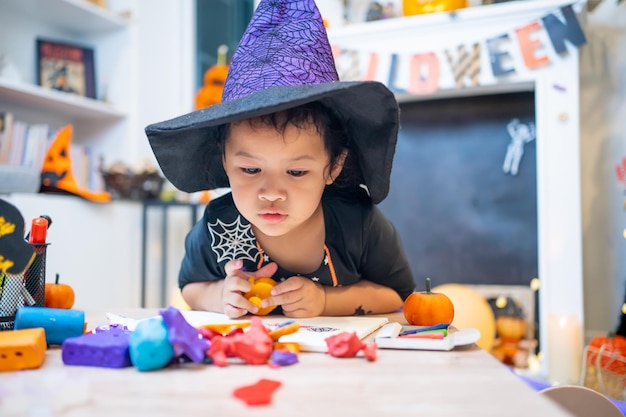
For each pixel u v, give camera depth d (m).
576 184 1.83
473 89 2.02
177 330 0.49
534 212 2.03
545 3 1.84
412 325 0.75
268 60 0.71
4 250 0.59
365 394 0.40
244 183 0.70
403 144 2.20
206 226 0.87
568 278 1.82
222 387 0.42
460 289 1.78
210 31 2.85
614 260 1.97
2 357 0.47
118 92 2.47
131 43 2.46
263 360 0.50
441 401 0.38
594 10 2.00
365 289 0.89
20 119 2.26
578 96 1.84
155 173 2.25
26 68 2.29
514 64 1.90
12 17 2.23
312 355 0.54
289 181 0.69
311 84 0.65
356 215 0.86
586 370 1.34
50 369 0.48
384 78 2.04
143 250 2.16
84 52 2.39
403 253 0.98
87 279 1.93
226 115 0.59
